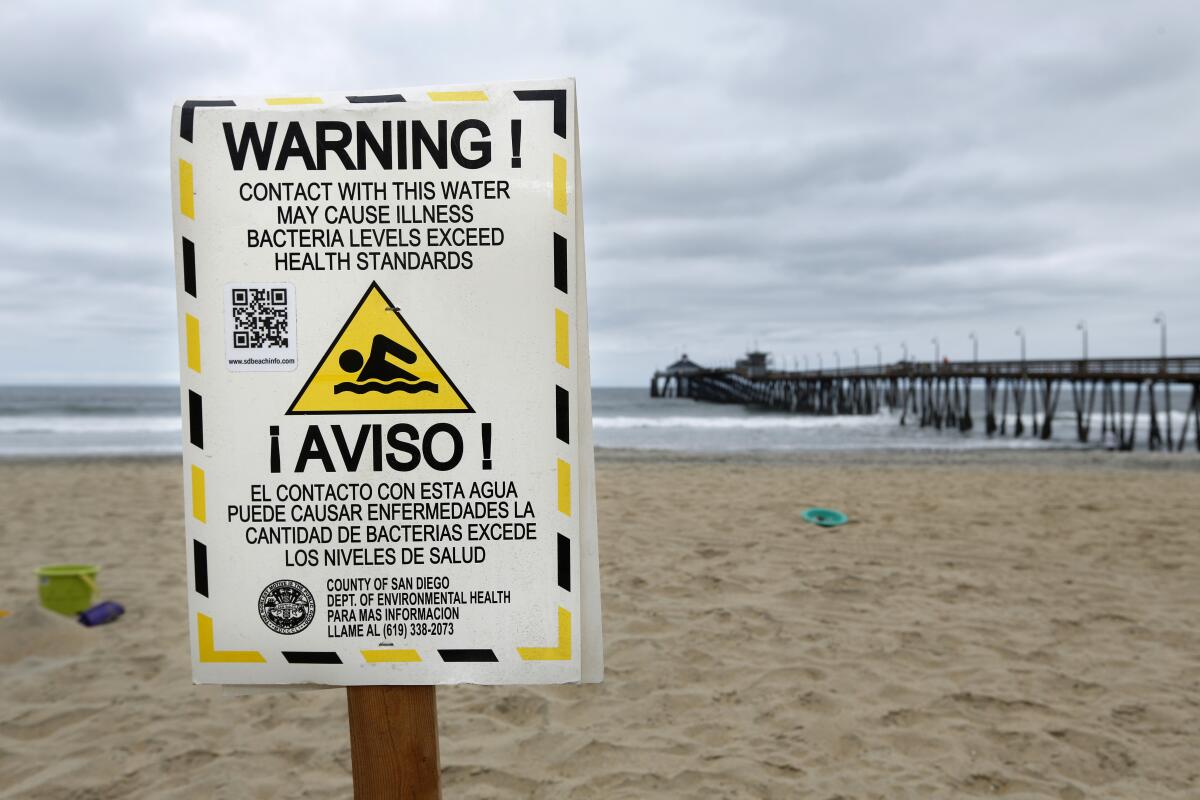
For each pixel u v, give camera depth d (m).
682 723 3.47
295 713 3.58
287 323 1.33
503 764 3.11
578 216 1.32
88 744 3.26
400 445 1.34
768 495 10.21
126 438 23.66
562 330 1.33
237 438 1.34
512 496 1.35
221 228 1.32
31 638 4.24
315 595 1.36
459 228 1.32
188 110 1.32
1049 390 29.42
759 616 4.92
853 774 3.04
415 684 1.37
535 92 1.31
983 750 3.24
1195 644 4.48
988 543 7.14
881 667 4.11
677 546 6.92
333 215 1.32
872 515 8.59
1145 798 2.90
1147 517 8.59
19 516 8.52
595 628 1.37
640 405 66.75
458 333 1.33
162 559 6.47
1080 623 4.83
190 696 3.75
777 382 59.47
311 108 1.32
